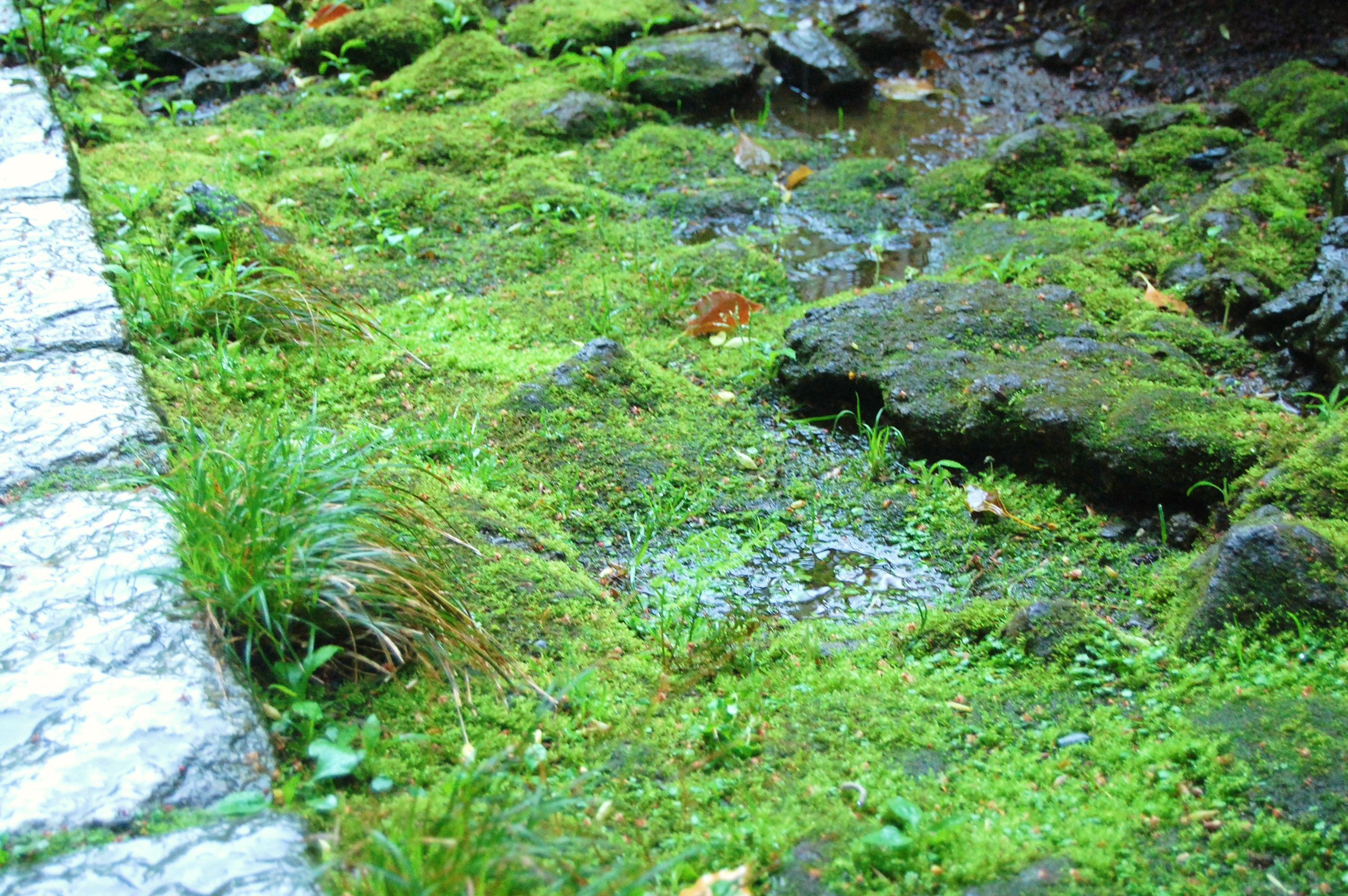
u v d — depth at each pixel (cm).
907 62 661
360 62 655
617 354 395
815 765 242
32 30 602
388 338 407
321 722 245
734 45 642
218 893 190
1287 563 266
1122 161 536
